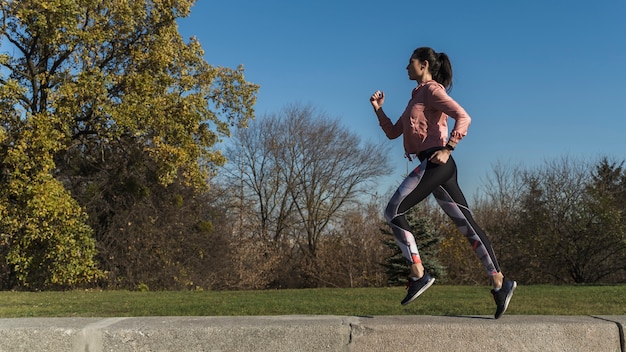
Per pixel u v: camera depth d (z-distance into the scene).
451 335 3.23
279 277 31.88
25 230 15.40
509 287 3.56
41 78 16.30
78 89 15.52
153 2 17.78
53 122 15.47
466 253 26.25
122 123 15.94
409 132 3.71
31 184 15.12
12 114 15.66
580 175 24.75
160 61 17.12
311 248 33.56
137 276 20.42
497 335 3.24
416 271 3.60
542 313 5.82
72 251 15.76
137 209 20.59
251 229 33.31
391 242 22.30
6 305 7.45
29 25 14.99
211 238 23.86
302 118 34.75
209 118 18.69
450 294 9.32
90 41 15.88
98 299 8.69
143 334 3.21
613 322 3.32
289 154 34.66
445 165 3.62
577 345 3.26
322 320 3.41
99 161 19.98
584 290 10.31
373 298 8.42
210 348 3.21
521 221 25.59
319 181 34.34
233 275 26.58
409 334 3.23
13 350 3.15
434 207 28.42
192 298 8.70
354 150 34.41
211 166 19.78
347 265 29.44
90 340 3.20
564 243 23.69
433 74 3.87
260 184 34.97
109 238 20.16
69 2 14.80
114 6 16.67
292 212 34.62
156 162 18.22
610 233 22.48
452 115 3.53
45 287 17.30
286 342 3.22
